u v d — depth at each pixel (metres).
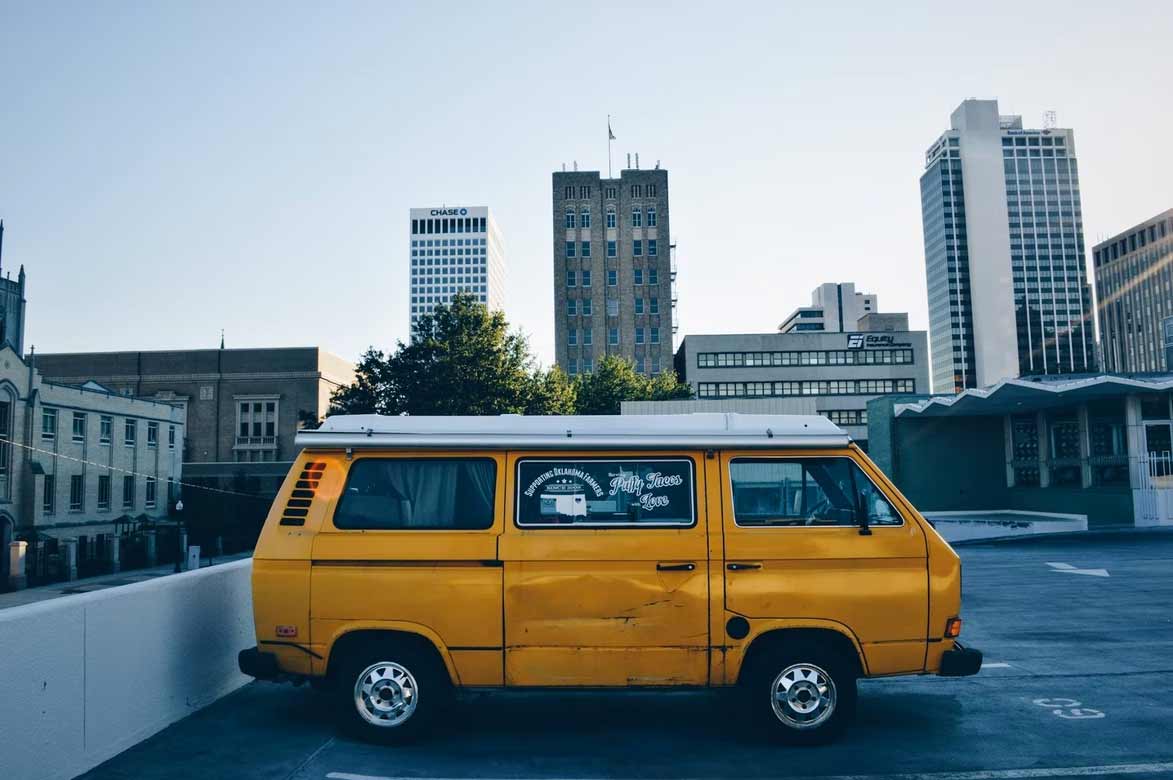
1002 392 29.86
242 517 66.44
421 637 6.39
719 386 101.31
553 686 6.30
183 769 5.81
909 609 6.30
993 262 192.25
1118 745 6.35
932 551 6.38
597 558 6.33
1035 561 20.14
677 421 6.60
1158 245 180.12
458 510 6.48
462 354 46.19
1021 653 9.77
